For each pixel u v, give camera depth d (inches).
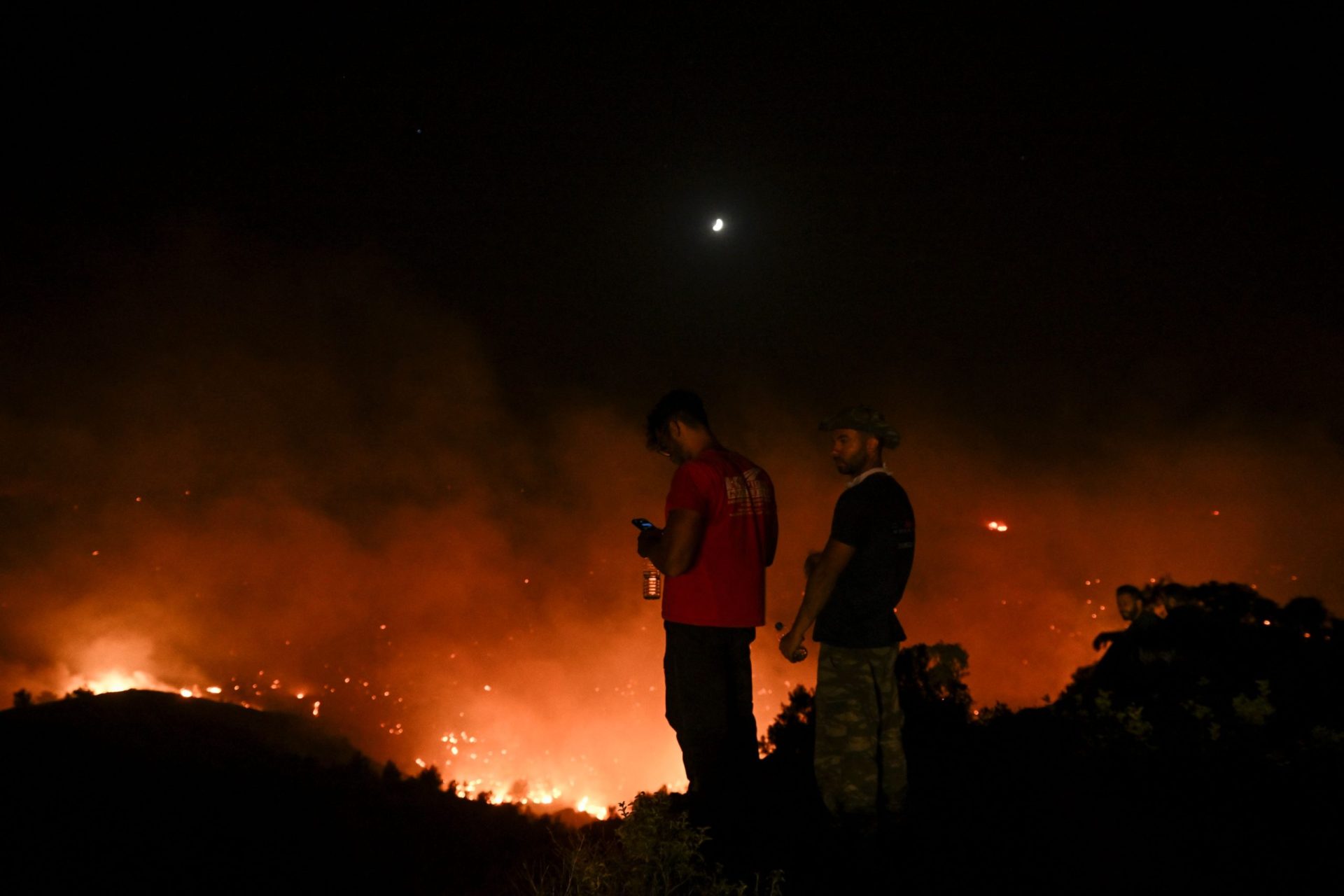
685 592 141.7
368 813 318.3
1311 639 269.7
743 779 144.8
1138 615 272.7
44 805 269.9
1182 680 242.2
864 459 145.6
